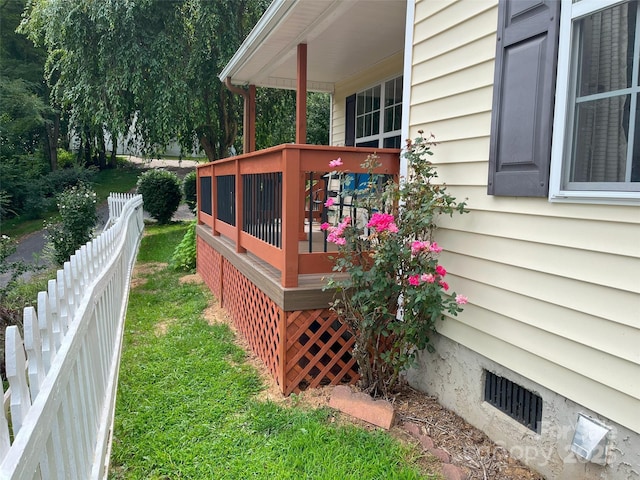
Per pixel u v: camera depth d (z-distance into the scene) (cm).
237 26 1255
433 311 277
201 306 572
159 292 656
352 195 333
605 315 202
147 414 305
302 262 341
